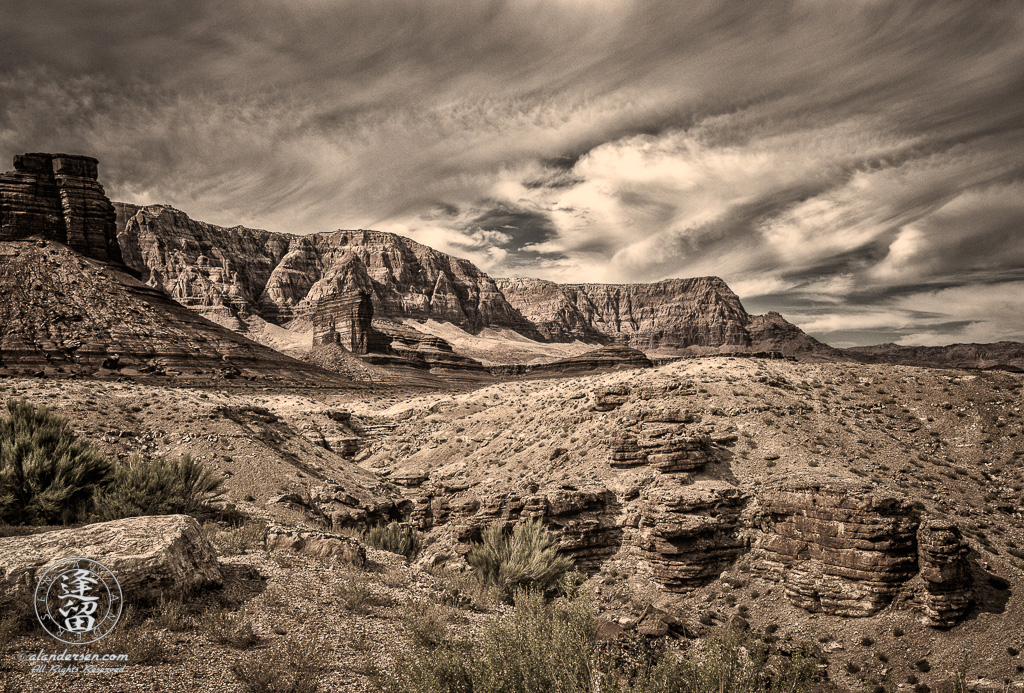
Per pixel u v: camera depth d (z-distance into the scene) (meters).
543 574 28.41
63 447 27.34
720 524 36.03
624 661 13.23
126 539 16.34
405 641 16.47
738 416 48.53
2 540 15.91
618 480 42.81
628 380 65.88
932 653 27.80
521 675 11.42
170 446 53.84
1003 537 35.66
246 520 35.75
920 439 47.62
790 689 11.20
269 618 16.48
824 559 31.89
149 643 13.64
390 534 38.62
